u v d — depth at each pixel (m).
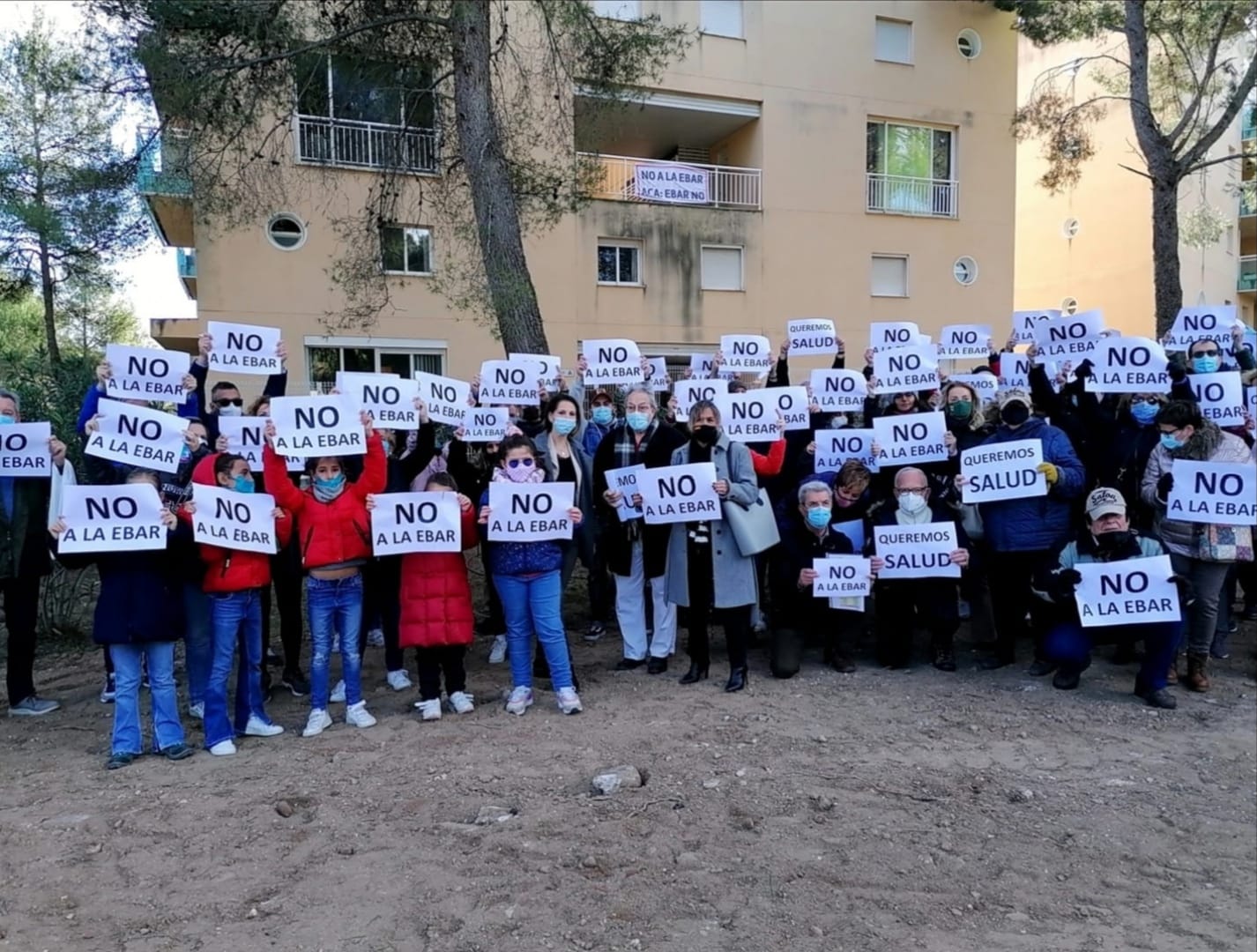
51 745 5.19
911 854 3.82
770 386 8.31
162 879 3.60
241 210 10.79
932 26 20.11
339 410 5.07
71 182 9.84
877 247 19.86
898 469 6.58
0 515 5.55
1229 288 30.89
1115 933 3.37
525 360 7.08
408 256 15.66
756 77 18.56
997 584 6.16
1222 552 5.53
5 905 3.42
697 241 18.23
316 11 10.00
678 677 6.16
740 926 3.31
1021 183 27.83
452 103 10.87
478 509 5.88
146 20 8.48
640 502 5.85
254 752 4.91
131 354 5.69
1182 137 17.70
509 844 3.83
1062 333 7.51
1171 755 4.81
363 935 3.23
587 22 10.28
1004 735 5.04
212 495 4.71
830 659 6.34
